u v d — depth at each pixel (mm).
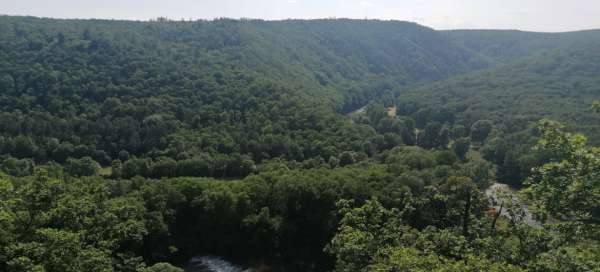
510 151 105000
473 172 85875
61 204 29562
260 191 71750
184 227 69625
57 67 114500
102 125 100438
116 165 90125
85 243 29047
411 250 22062
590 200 19656
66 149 94375
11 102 100938
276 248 67312
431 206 46969
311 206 68688
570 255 18188
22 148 91812
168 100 113250
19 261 22562
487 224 31344
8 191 29766
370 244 25375
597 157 19859
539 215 21328
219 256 67625
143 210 63406
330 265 63500
